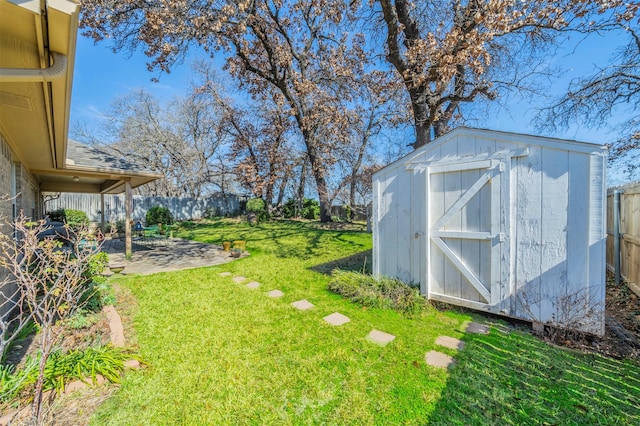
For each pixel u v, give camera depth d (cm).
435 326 341
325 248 882
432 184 407
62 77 220
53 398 206
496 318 365
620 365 253
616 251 485
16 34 183
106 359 251
